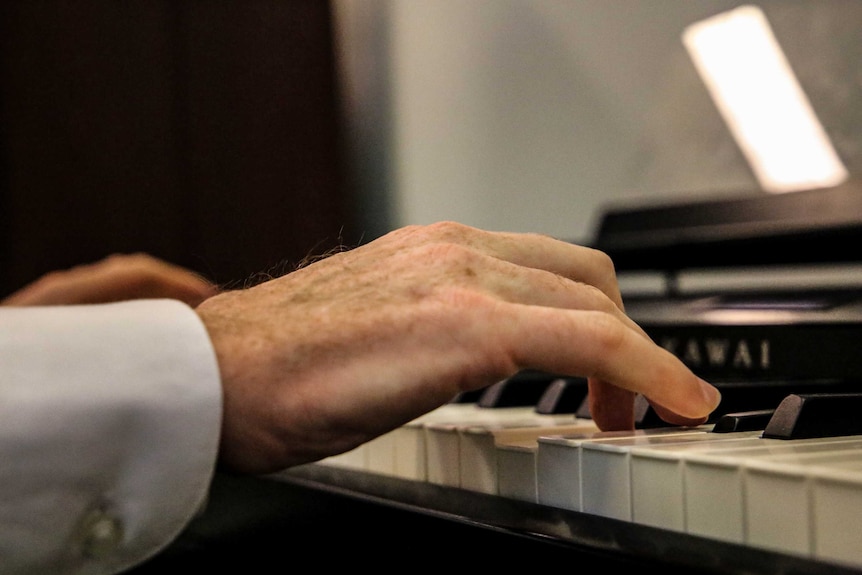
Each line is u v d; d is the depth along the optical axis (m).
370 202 2.25
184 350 0.51
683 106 1.47
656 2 1.52
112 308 0.53
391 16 2.18
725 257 1.17
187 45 2.09
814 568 0.36
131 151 2.04
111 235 2.03
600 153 1.66
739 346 0.78
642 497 0.46
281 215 2.17
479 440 0.58
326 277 0.57
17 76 1.96
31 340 0.50
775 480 0.39
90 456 0.49
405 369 0.51
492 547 0.48
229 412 0.52
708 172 1.43
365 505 0.58
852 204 1.04
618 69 1.61
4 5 1.96
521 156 1.85
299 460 0.53
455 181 2.01
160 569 0.86
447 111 2.03
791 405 0.52
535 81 1.80
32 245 1.97
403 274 0.54
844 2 1.17
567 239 1.68
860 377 0.68
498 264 0.55
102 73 2.02
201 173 2.10
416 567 0.53
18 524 0.48
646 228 1.34
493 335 0.51
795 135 1.26
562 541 0.44
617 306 0.62
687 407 0.55
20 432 0.47
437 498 0.57
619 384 0.54
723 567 0.36
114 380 0.49
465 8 1.97
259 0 2.16
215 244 2.11
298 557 0.66
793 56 1.26
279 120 2.17
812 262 1.10
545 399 0.74
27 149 1.97
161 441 0.50
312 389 0.51
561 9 1.74
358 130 2.27
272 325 0.54
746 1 1.33
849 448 0.46
